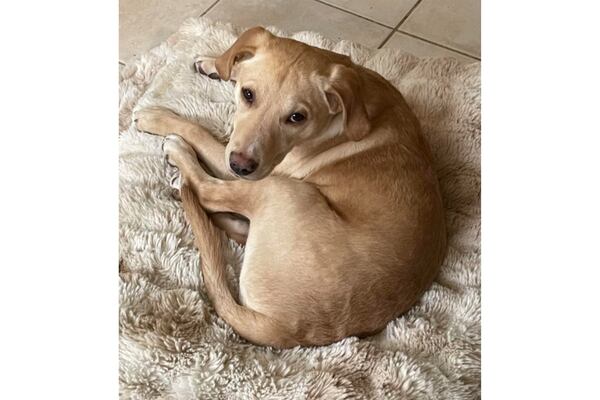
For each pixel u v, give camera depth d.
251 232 1.03
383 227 0.98
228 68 1.00
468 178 1.17
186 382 0.94
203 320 0.99
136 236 1.04
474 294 1.04
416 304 1.03
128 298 0.98
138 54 1.41
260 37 0.99
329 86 0.96
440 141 1.20
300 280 0.97
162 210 1.08
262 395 0.93
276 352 0.98
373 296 0.97
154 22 1.46
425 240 1.00
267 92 0.96
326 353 0.97
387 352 0.97
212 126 1.20
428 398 0.95
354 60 1.33
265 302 0.98
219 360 0.95
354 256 0.97
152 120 1.16
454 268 1.08
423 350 0.99
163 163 1.13
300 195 1.00
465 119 1.21
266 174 0.98
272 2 1.50
